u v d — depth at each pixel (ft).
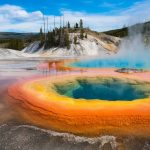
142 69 92.38
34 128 36.81
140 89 62.90
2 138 33.58
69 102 49.29
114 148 30.83
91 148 30.91
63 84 69.56
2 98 53.16
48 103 48.98
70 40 265.13
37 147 31.30
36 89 60.95
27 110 45.32
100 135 34.22
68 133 34.99
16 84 67.10
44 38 281.33
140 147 31.04
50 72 90.99
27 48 285.84
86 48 253.85
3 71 92.17
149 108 44.45
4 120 40.14
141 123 37.86
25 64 120.06
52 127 37.29
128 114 41.45
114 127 36.68
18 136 34.12
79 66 115.85
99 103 47.96
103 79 76.84
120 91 62.03
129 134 34.35
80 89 65.05
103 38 314.76
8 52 180.65
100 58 167.53
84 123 38.45
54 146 31.50
